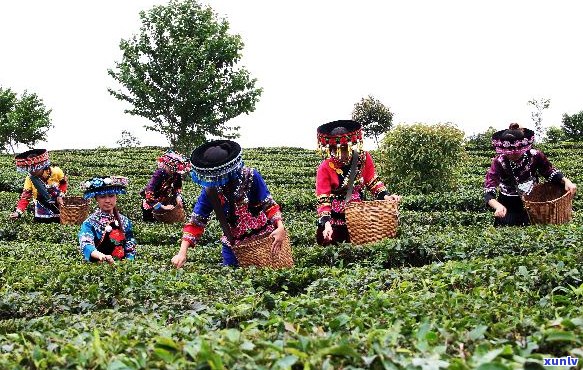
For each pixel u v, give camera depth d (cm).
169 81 2333
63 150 3384
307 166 2617
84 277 587
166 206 1205
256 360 278
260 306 441
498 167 811
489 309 392
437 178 1644
